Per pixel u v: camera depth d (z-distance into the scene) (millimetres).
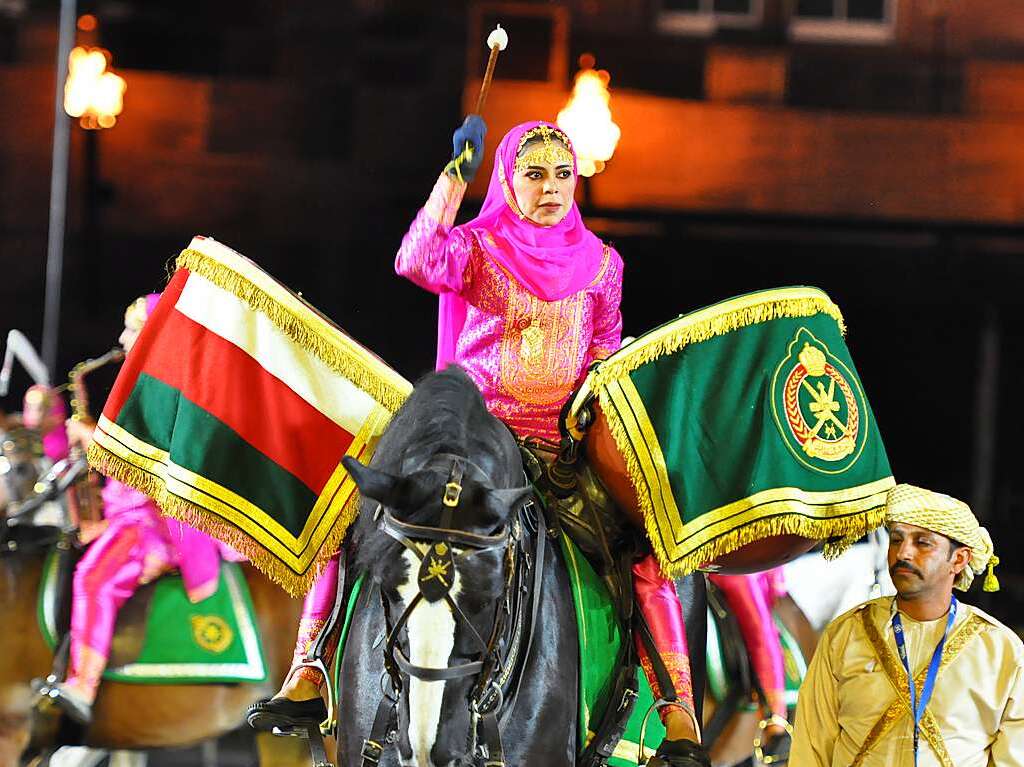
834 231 36281
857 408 9844
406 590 7637
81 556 15016
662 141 36562
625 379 9453
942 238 36188
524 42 36312
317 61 35969
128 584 14734
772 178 36594
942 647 8438
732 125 36656
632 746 9383
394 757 8055
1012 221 36312
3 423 16094
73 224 35000
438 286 9742
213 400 9586
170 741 14953
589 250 9953
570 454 9484
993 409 36875
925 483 37312
